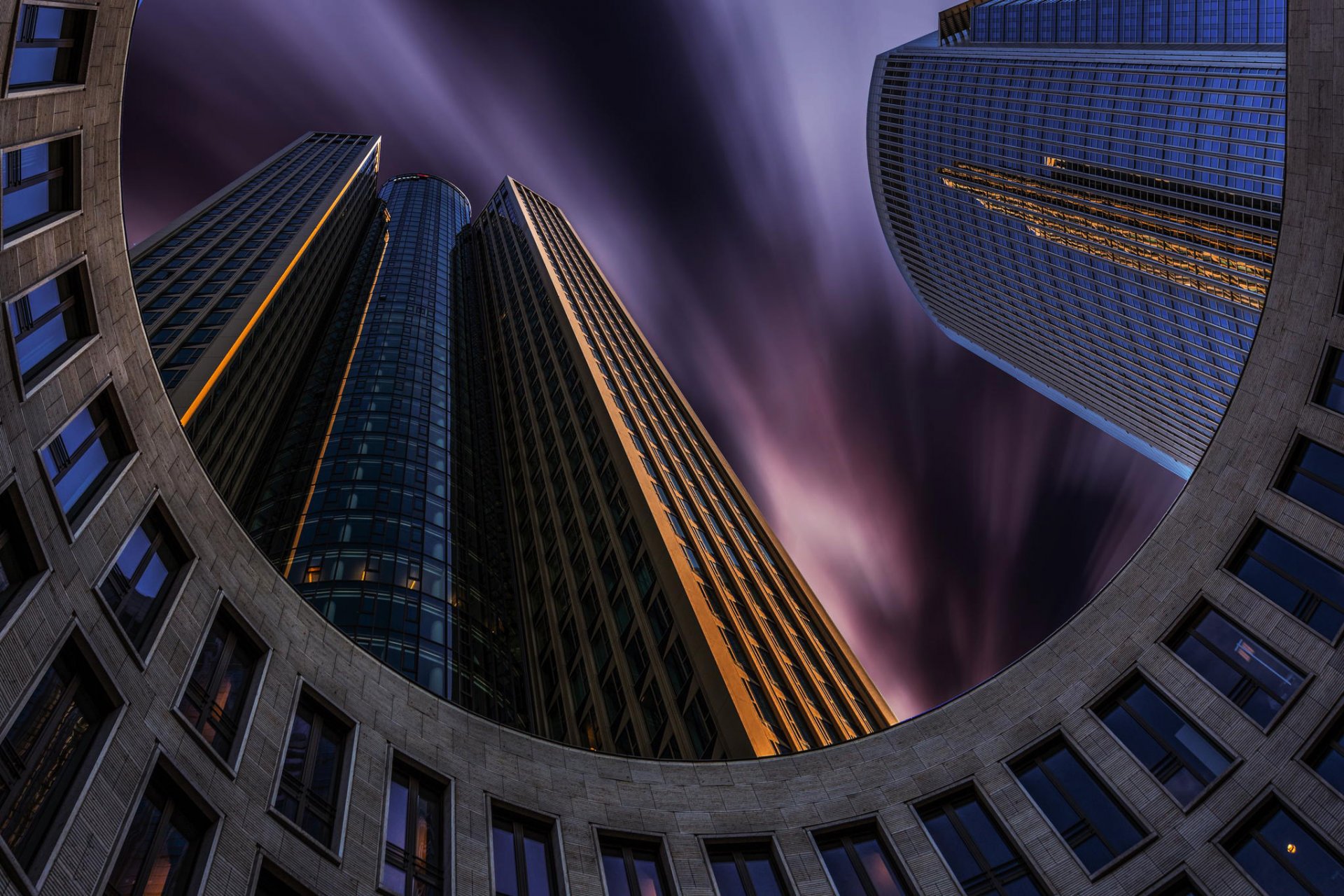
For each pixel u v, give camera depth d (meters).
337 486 83.88
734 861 27.88
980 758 29.53
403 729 25.48
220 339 81.69
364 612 66.75
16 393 18.77
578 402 107.00
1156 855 24.75
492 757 26.97
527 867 24.94
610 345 133.25
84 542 19.34
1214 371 176.62
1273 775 24.09
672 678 59.84
